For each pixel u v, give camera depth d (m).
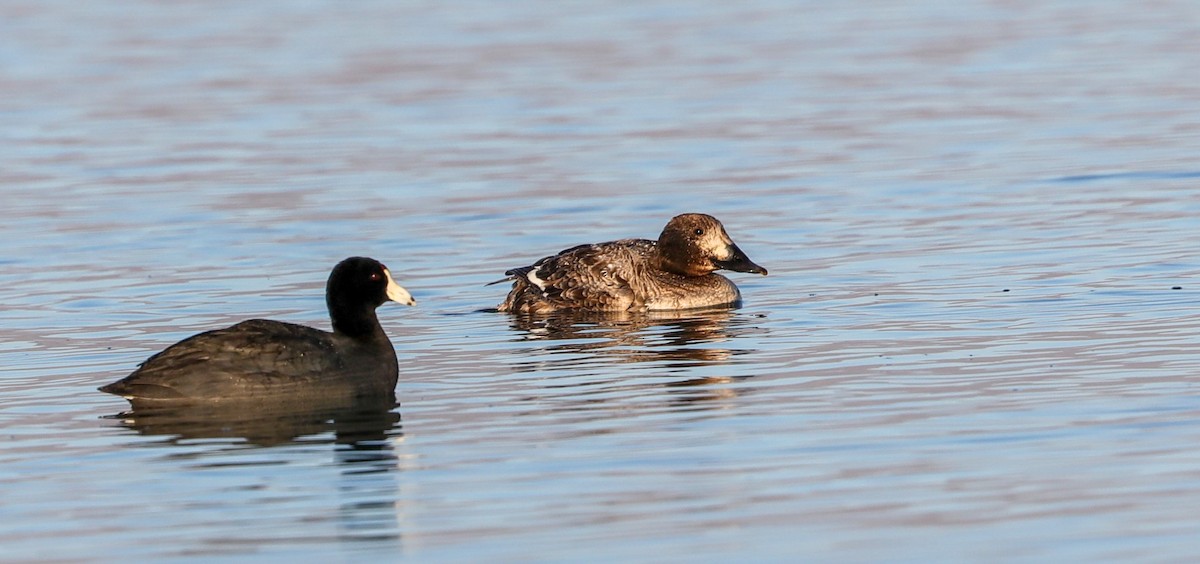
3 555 12.01
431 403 16.14
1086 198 27.62
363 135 38.03
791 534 11.97
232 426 15.29
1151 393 15.51
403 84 47.09
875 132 36.28
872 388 16.19
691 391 16.34
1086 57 48.19
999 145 33.81
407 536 12.14
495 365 17.92
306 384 16.31
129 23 63.78
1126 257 22.70
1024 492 12.75
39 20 65.19
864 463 13.63
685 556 11.59
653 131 37.38
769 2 65.69
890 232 25.50
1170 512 12.17
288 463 14.08
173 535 12.32
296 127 39.62
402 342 19.31
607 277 21.20
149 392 16.08
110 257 24.98
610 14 63.25
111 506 13.04
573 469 13.70
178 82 48.31
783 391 16.20
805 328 19.39
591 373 17.34
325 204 29.28
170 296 22.14
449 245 25.62
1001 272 22.12
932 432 14.48
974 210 27.02
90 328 20.25
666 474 13.48
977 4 63.03
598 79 46.88
